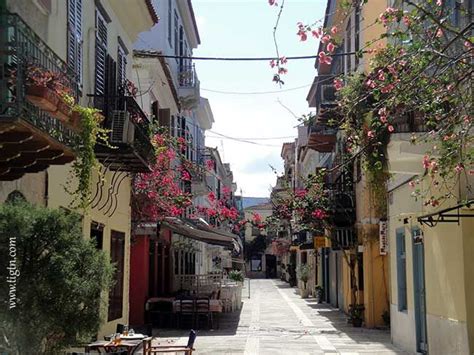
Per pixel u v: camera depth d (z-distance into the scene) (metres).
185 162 23.88
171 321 21.44
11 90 7.10
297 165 53.72
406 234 14.79
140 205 18.03
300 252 49.81
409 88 8.47
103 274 6.88
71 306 6.47
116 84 15.20
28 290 6.32
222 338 18.56
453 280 11.44
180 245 30.31
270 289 54.34
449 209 9.98
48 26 10.23
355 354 15.21
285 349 16.23
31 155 8.24
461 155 8.98
